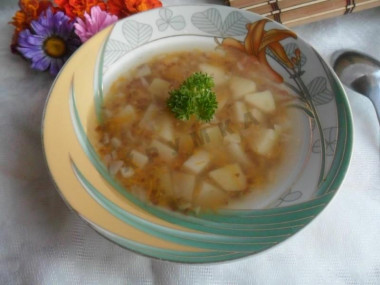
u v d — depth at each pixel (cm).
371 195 26
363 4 32
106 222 21
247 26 28
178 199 24
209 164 25
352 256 24
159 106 28
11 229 23
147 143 26
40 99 28
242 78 29
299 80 27
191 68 29
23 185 25
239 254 20
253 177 25
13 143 26
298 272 23
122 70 28
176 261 20
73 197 21
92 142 25
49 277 22
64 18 28
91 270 22
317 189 23
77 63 26
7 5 32
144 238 21
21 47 28
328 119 25
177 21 29
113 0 30
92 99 26
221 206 24
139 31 28
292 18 31
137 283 22
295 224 21
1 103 28
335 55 31
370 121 28
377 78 29
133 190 24
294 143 26
